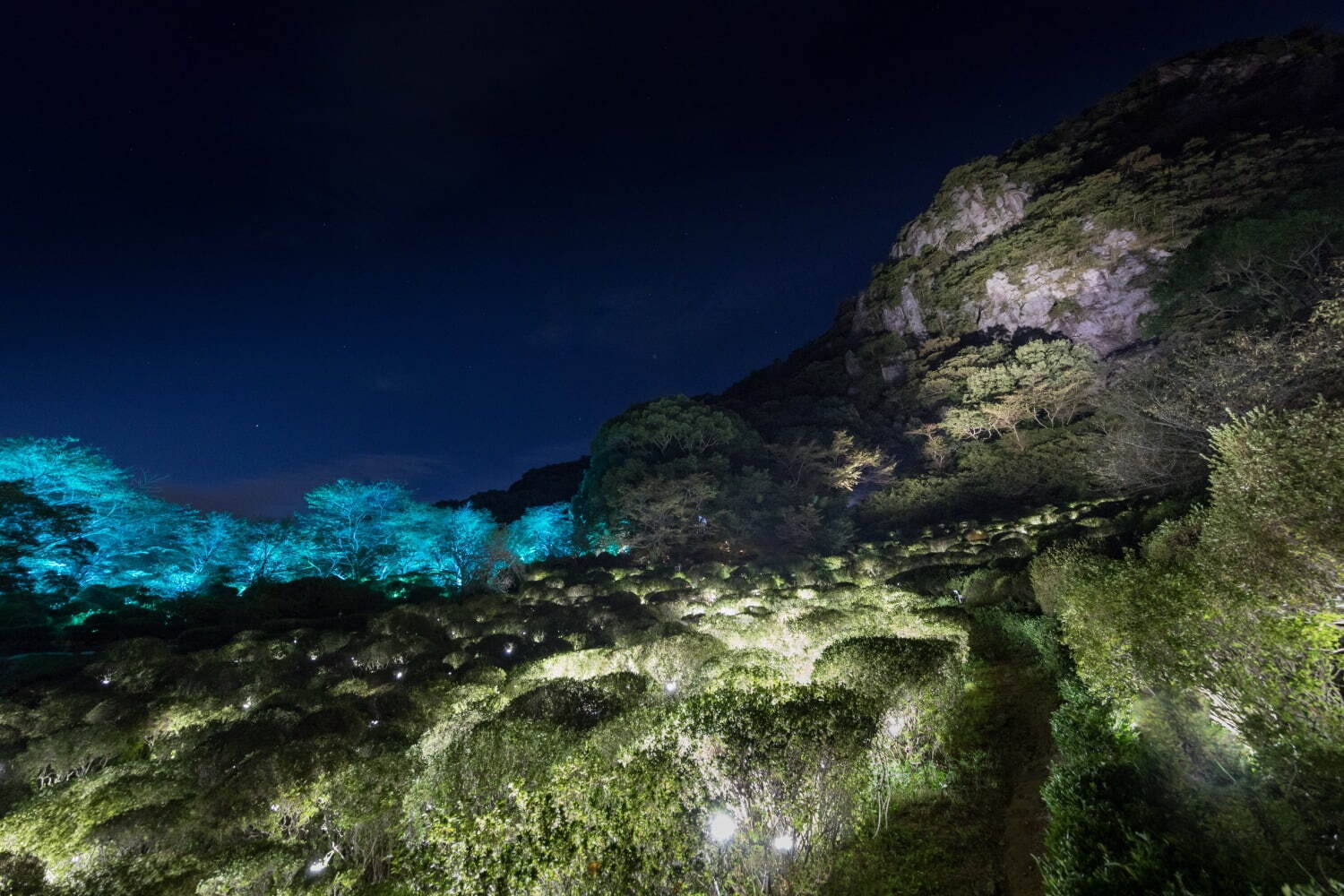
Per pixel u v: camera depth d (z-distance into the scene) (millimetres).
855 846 5180
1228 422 15656
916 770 6336
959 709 7773
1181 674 4395
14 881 6812
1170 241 52000
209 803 7566
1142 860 3039
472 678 12680
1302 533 3943
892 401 66188
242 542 43250
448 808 5730
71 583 29312
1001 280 64438
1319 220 23688
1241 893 2789
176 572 39625
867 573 25656
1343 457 4000
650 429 45250
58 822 7348
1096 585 6449
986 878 4680
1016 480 42125
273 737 9906
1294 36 59156
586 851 3947
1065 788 4223
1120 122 66062
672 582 27094
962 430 51969
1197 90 61750
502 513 73312
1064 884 3225
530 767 6164
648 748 5215
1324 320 14695
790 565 30219
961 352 62750
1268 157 46094
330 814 7273
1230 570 4445
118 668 17141
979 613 13742
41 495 32500
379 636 19047
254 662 16531
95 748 11000
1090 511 27734
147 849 7176
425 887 4094
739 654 9719
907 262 75500
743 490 40531
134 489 37406
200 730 11086
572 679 9008
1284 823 3148
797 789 4762
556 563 34781
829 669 7332
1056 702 7938
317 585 32594
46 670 17750
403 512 46844
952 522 40188
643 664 10664
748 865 4535
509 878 3799
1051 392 48125
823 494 51188
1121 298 56406
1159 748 4215
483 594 28812
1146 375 20562
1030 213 64062
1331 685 3604
